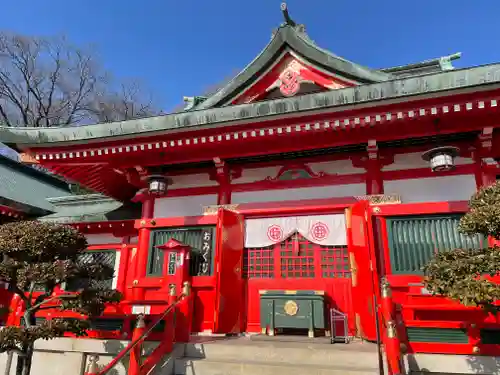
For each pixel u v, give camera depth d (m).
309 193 9.00
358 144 8.34
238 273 8.87
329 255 8.74
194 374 6.24
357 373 5.39
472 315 6.68
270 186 9.37
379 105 7.13
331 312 7.30
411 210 7.96
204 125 8.12
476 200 5.19
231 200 9.59
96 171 10.59
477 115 7.21
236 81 9.77
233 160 9.50
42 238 6.03
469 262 4.70
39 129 9.09
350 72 8.91
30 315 6.25
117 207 13.52
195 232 9.59
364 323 7.34
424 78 6.81
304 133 7.98
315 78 9.38
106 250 11.52
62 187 20.47
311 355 6.25
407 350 5.74
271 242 9.04
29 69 36.38
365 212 7.65
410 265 7.74
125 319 7.30
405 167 8.50
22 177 18.16
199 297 8.78
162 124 8.45
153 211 10.17
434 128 7.53
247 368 6.00
